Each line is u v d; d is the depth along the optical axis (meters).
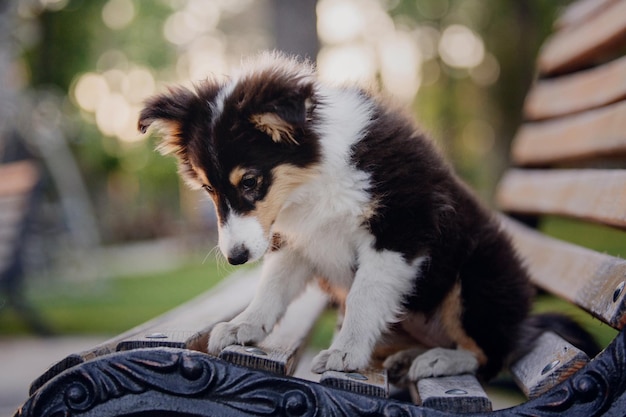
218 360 0.82
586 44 1.27
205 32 5.28
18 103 2.89
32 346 1.99
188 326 0.93
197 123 1.04
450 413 0.81
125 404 0.82
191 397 0.82
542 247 1.19
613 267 0.91
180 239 6.80
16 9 2.88
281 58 1.11
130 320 2.30
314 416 0.81
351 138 1.01
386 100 1.08
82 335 2.12
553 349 0.93
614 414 0.80
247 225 1.01
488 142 5.05
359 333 0.96
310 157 1.01
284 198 1.03
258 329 0.96
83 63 5.21
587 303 0.92
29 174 2.06
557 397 0.80
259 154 1.01
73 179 3.28
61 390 0.82
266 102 0.99
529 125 1.42
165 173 6.61
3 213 2.06
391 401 0.81
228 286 1.30
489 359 1.04
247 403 0.82
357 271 1.00
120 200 8.42
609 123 1.08
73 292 3.09
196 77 1.12
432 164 1.03
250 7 5.33
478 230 1.07
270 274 1.04
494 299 1.04
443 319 1.05
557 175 1.23
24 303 2.07
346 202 1.00
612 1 1.23
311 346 1.76
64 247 3.24
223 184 1.02
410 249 0.99
